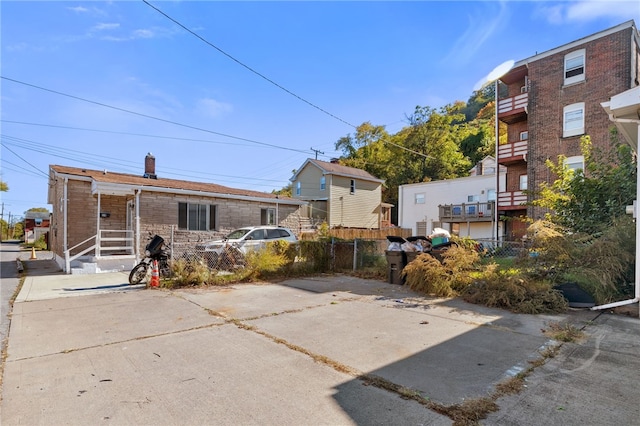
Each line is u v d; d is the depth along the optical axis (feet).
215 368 11.38
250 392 9.63
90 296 23.93
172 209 45.11
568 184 30.58
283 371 11.08
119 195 43.37
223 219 50.34
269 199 55.98
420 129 125.18
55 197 50.60
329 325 16.52
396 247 29.19
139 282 29.19
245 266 31.78
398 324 16.66
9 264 48.26
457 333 15.16
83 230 41.65
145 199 42.83
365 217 99.25
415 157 126.82
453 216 79.15
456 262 24.44
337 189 91.30
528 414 8.32
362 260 38.81
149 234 41.32
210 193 47.88
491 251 31.91
